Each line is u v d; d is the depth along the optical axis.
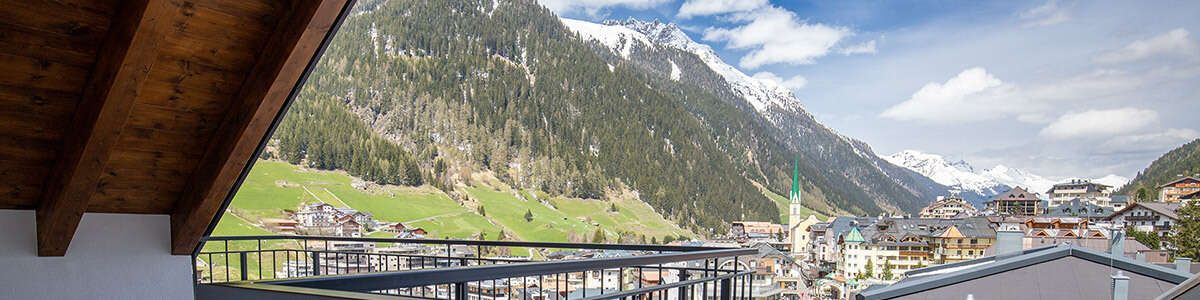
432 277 1.84
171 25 1.84
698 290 4.04
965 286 7.87
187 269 2.71
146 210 2.60
